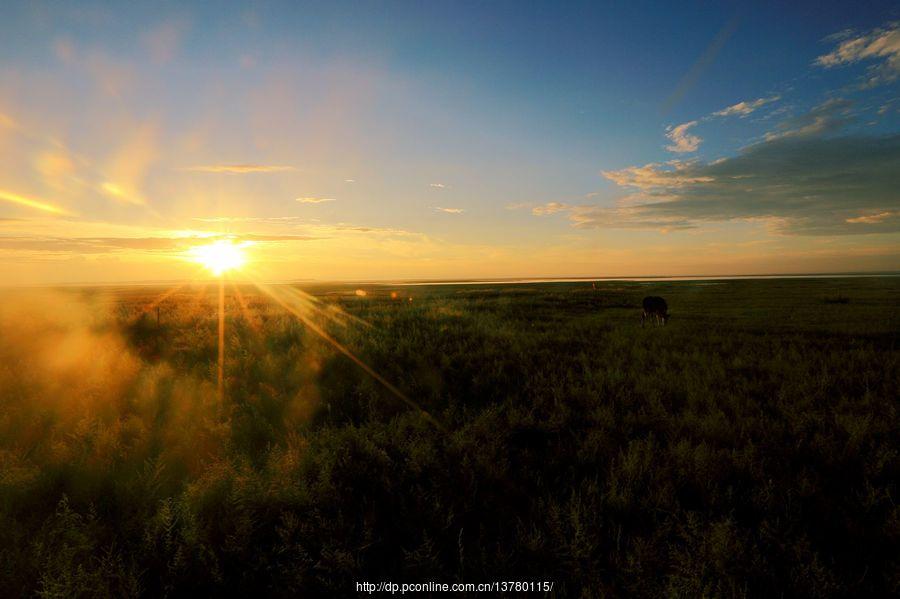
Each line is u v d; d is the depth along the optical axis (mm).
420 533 4574
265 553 4270
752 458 6027
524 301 37531
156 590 3977
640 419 7789
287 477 5301
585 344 15570
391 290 76250
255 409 8391
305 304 33094
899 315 24219
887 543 4402
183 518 4516
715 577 3828
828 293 43594
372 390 9688
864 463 5809
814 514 4953
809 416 7562
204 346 14930
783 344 15859
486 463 5859
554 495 5340
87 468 5816
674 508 4934
